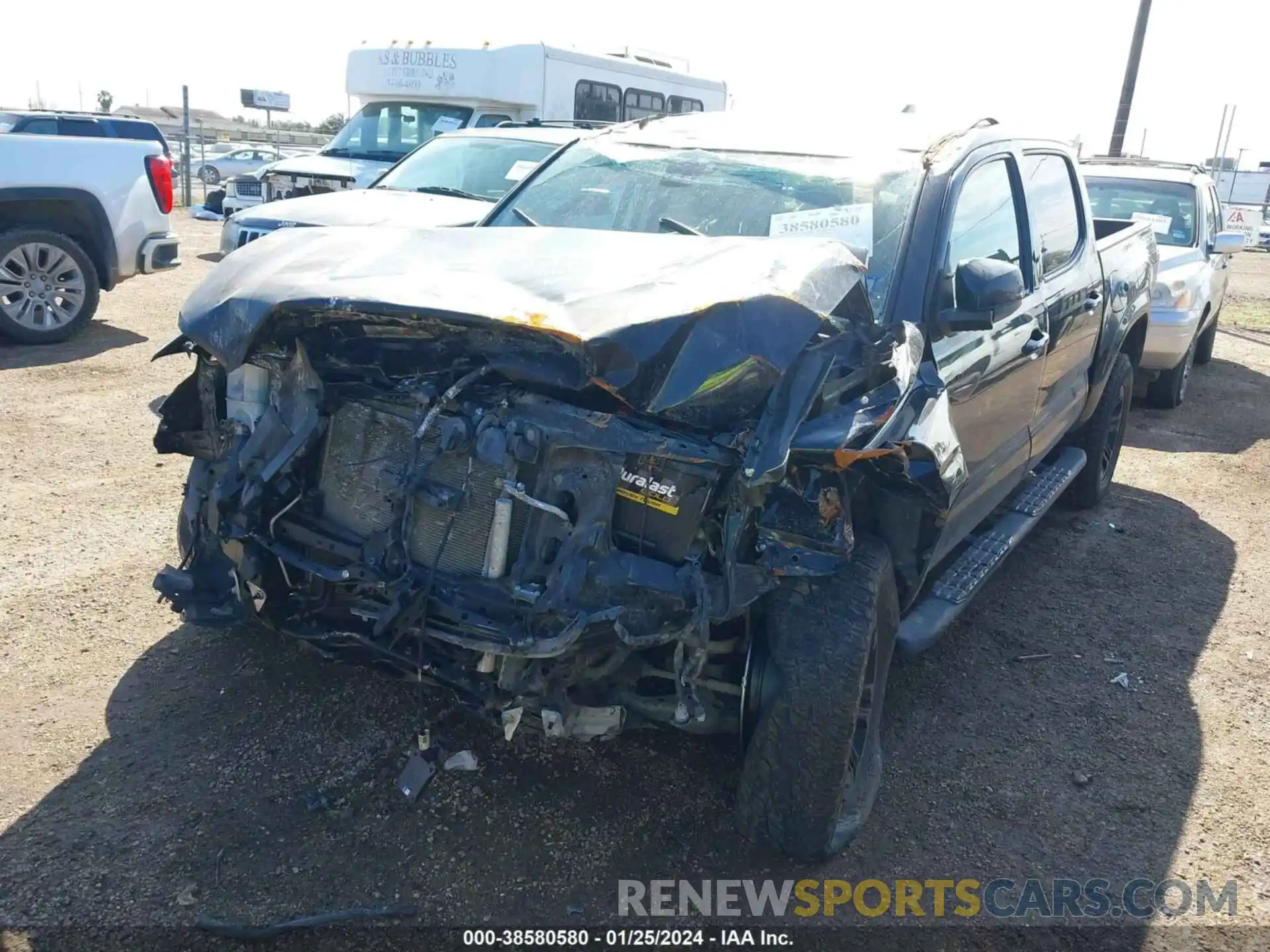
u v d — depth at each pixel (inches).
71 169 347.3
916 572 133.6
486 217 177.9
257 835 119.6
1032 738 153.9
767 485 105.4
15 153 334.6
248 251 139.2
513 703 107.5
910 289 138.3
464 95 493.4
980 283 136.6
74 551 187.5
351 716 143.3
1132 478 291.0
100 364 326.0
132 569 182.1
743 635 119.5
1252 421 365.7
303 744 136.6
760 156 167.9
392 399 119.3
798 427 107.6
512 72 488.4
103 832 118.0
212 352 123.3
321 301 116.3
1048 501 204.8
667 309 109.7
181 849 116.4
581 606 104.4
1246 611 202.7
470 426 111.3
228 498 122.3
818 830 116.2
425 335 118.5
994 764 146.8
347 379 124.0
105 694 144.7
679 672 107.0
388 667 118.0
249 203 566.6
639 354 106.2
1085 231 215.5
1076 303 198.2
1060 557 226.2
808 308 113.0
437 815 125.5
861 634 112.7
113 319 399.5
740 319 109.9
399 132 500.4
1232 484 288.7
